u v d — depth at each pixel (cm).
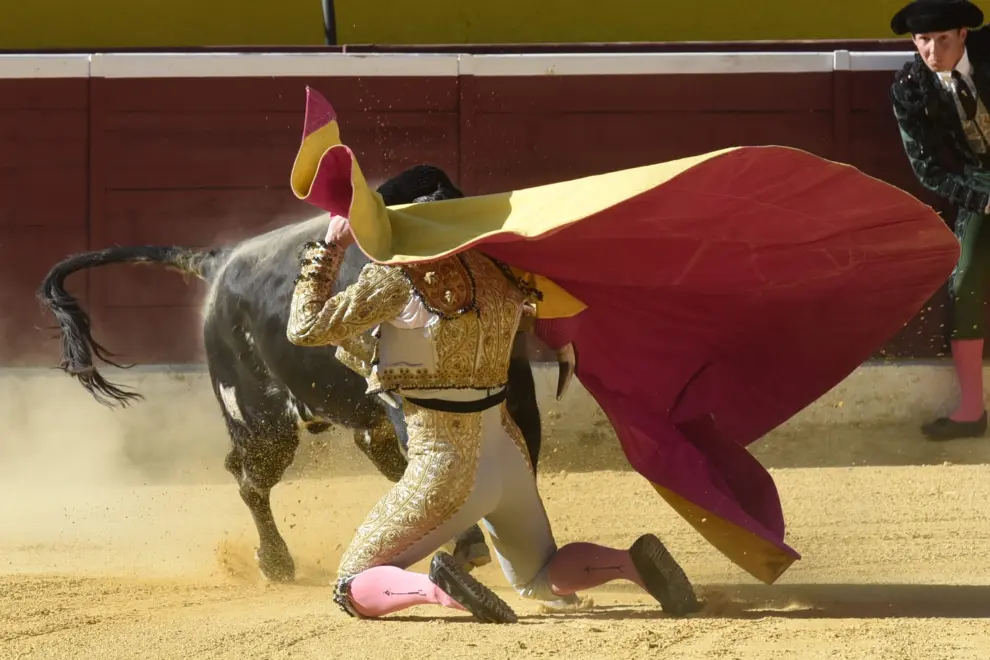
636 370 1228
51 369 2555
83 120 2605
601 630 1047
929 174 2323
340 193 1081
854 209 1075
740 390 1259
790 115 2583
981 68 2223
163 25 3092
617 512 1891
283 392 1602
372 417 1522
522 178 2592
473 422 1089
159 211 2609
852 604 1180
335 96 2597
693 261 1139
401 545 1095
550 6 3106
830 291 1191
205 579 1526
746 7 3103
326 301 1078
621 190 1022
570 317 1184
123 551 1714
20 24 3066
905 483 2017
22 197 2600
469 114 2592
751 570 1184
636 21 3103
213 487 2234
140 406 2547
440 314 1069
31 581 1412
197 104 2608
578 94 2589
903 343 2506
